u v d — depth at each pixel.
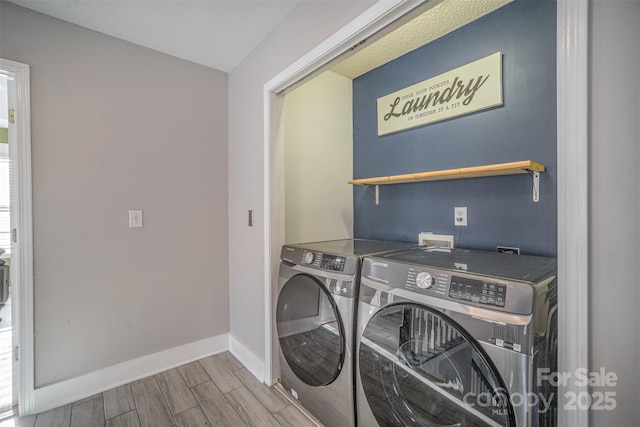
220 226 2.35
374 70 2.35
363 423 1.24
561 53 0.72
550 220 1.46
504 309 0.82
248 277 2.13
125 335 1.93
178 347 2.15
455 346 0.92
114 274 1.89
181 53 2.09
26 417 1.58
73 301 1.75
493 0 1.56
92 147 1.80
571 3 0.70
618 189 0.65
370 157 2.40
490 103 1.65
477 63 1.70
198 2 1.57
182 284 2.17
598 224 0.68
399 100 2.14
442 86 1.87
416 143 2.06
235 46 2.00
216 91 2.32
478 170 1.47
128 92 1.93
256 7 1.61
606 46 0.66
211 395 1.78
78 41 1.75
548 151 1.46
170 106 2.11
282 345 1.74
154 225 2.04
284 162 2.05
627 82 0.64
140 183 1.98
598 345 0.68
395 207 2.21
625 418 0.65
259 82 1.95
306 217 2.24
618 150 0.65
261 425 1.52
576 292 0.70
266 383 1.88
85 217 1.78
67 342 1.73
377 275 1.20
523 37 1.54
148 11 1.64
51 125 1.67
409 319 1.05
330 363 1.40
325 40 1.39
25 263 1.60
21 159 1.58
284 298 1.73
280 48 1.73
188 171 2.19
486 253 1.48
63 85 1.70
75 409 1.65
